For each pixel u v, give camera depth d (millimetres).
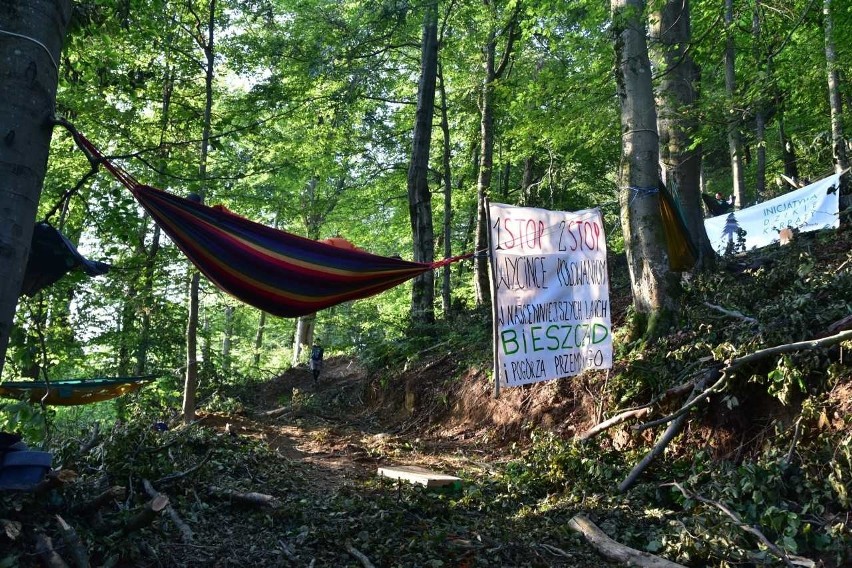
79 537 4465
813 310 7195
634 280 9320
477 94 20391
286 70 15273
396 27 16734
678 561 5176
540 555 5453
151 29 10805
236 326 30969
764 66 12945
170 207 5086
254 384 23188
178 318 13625
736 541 5289
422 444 11086
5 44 3844
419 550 5438
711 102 11172
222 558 5078
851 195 12172
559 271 6539
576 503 6742
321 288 5715
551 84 12242
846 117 13734
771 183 20469
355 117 20234
